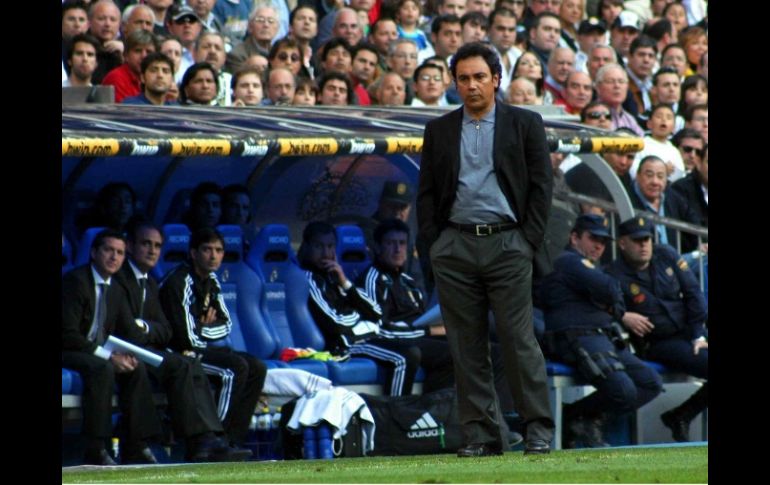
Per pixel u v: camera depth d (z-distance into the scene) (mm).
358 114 48281
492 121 33250
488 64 33031
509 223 33250
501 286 33281
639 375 46688
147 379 39719
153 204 46281
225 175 47344
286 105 50312
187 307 42375
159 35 50750
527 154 33344
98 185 45312
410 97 55281
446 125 33375
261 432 43094
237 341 44906
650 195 56812
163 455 41906
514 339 33469
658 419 50125
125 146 39969
